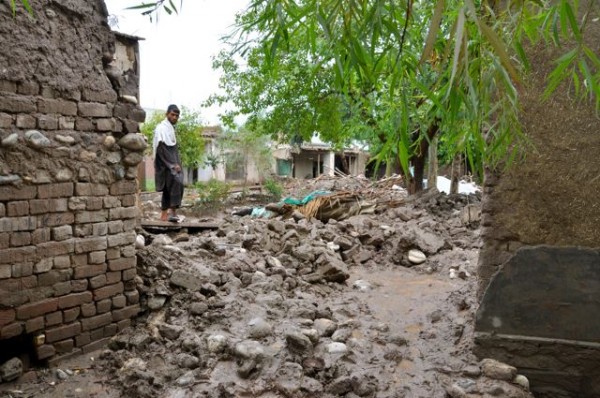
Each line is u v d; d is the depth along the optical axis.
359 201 9.06
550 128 3.43
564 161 3.44
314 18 1.52
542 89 3.40
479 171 1.99
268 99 11.28
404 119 1.68
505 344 3.59
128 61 4.46
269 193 17.22
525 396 3.28
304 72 9.84
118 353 3.47
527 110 3.45
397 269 6.35
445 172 17.27
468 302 4.40
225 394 3.04
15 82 3.09
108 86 3.69
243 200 15.99
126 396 3.09
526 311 3.56
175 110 7.11
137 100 3.97
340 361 3.48
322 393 3.14
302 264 5.58
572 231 3.47
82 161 3.52
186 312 3.96
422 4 1.77
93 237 3.62
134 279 3.94
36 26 3.20
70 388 3.16
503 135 1.83
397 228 7.50
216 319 3.85
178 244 5.40
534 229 3.54
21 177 3.15
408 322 4.35
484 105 1.57
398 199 9.70
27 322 3.21
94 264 3.62
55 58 3.32
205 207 13.83
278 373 3.23
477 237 7.24
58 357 3.40
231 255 5.30
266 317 3.99
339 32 1.50
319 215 8.62
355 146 18.80
